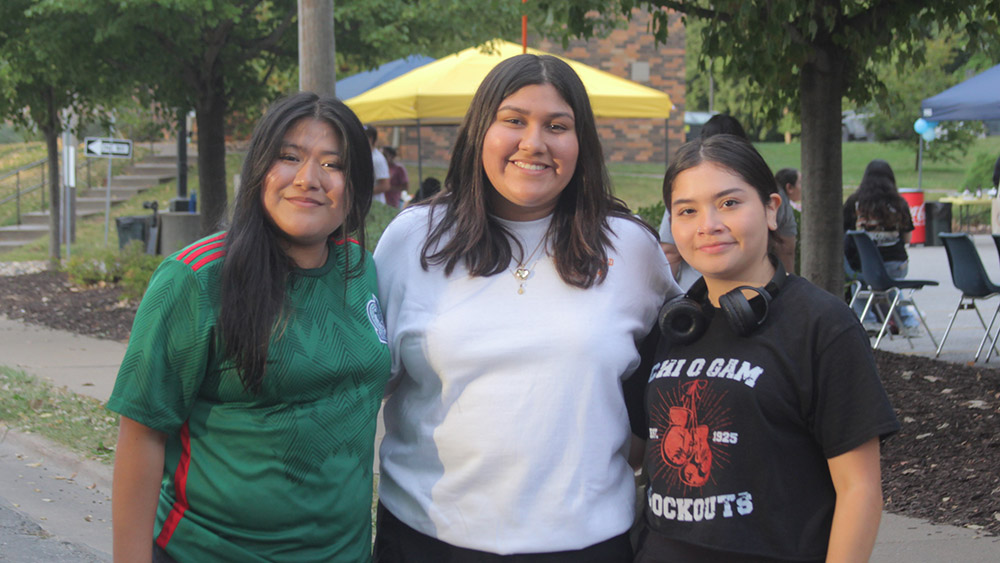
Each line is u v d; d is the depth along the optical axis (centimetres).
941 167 3859
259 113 1262
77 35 984
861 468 188
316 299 204
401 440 225
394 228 230
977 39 594
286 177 197
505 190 214
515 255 217
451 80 1027
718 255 200
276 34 1085
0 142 2964
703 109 4981
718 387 195
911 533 415
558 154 211
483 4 1038
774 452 191
